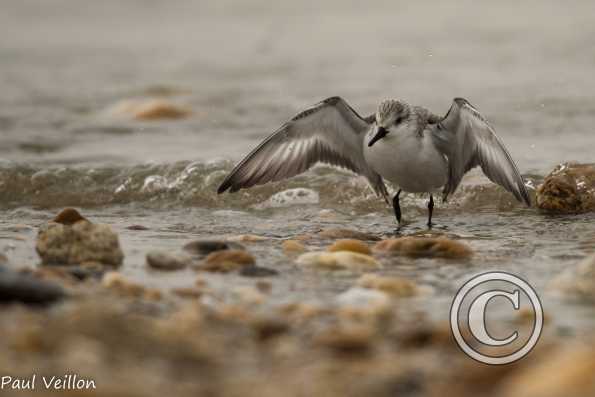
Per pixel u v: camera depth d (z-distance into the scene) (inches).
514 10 1217.4
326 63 1016.9
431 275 382.3
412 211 546.3
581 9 1186.0
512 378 246.7
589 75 863.1
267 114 812.0
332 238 467.5
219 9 1380.4
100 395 231.3
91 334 270.8
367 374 252.1
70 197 595.2
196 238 474.9
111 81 986.7
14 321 283.0
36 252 420.5
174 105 829.2
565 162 577.6
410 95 836.0
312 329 298.2
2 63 1093.8
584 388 230.2
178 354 265.3
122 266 399.9
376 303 331.3
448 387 243.3
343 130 498.3
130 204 584.4
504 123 721.6
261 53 1098.7
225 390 240.2
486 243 451.5
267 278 379.9
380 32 1164.5
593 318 311.9
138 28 1310.3
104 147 716.0
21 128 782.5
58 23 1349.7
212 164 617.9
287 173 506.3
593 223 490.9
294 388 241.8
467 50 1023.6
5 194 602.5
